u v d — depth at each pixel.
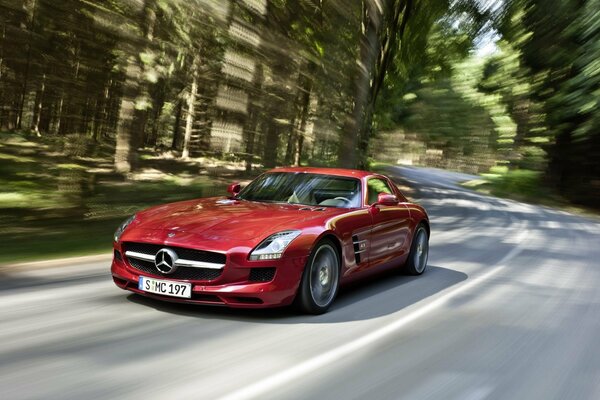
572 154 31.86
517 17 28.33
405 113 58.94
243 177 20.14
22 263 6.11
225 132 19.55
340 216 4.98
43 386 2.86
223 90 18.70
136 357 3.38
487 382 3.35
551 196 32.28
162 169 22.64
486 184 40.22
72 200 11.55
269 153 20.23
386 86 31.97
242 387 3.00
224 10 14.57
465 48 28.61
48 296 4.72
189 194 15.32
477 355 3.85
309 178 5.80
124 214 11.02
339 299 5.30
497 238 11.59
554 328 4.71
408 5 24.23
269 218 4.64
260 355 3.55
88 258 6.62
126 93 15.40
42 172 16.64
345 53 18.73
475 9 26.28
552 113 31.69
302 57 18.02
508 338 4.32
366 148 20.95
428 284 6.31
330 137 20.33
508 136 40.31
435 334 4.31
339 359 3.58
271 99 18.80
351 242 5.04
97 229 9.23
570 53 29.30
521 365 3.71
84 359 3.29
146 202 12.80
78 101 19.02
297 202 5.46
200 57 17.23
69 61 17.73
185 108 29.97
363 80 18.38
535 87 32.47
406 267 6.72
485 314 5.05
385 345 3.94
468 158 75.31
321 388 3.07
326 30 18.14
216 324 4.17
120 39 15.21
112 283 5.29
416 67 31.61
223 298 4.19
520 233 12.91
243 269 4.15
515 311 5.24
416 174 52.66
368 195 5.73
